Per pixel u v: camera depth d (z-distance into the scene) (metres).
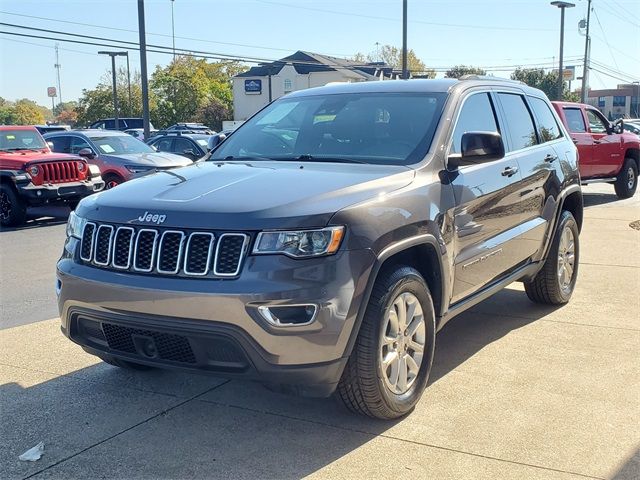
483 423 3.97
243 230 3.45
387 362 3.84
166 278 3.55
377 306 3.70
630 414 4.08
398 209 3.87
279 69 72.44
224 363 3.53
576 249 6.58
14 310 6.64
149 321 3.56
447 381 4.61
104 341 3.95
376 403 3.80
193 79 78.31
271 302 3.35
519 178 5.36
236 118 75.31
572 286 6.59
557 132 6.59
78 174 13.85
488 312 6.27
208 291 3.40
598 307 6.40
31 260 9.47
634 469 3.46
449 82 5.11
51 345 5.45
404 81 5.30
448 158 4.51
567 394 4.38
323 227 3.48
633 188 15.68
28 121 95.06
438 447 3.69
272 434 3.87
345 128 4.86
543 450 3.65
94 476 3.43
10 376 4.78
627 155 15.37
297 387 3.59
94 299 3.77
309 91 5.58
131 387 4.57
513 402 4.26
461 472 3.43
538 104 6.33
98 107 72.56
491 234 4.98
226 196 3.71
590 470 3.45
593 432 3.85
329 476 3.41
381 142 4.63
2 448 3.73
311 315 3.41
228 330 3.39
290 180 3.94
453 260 4.43
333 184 3.83
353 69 73.00
